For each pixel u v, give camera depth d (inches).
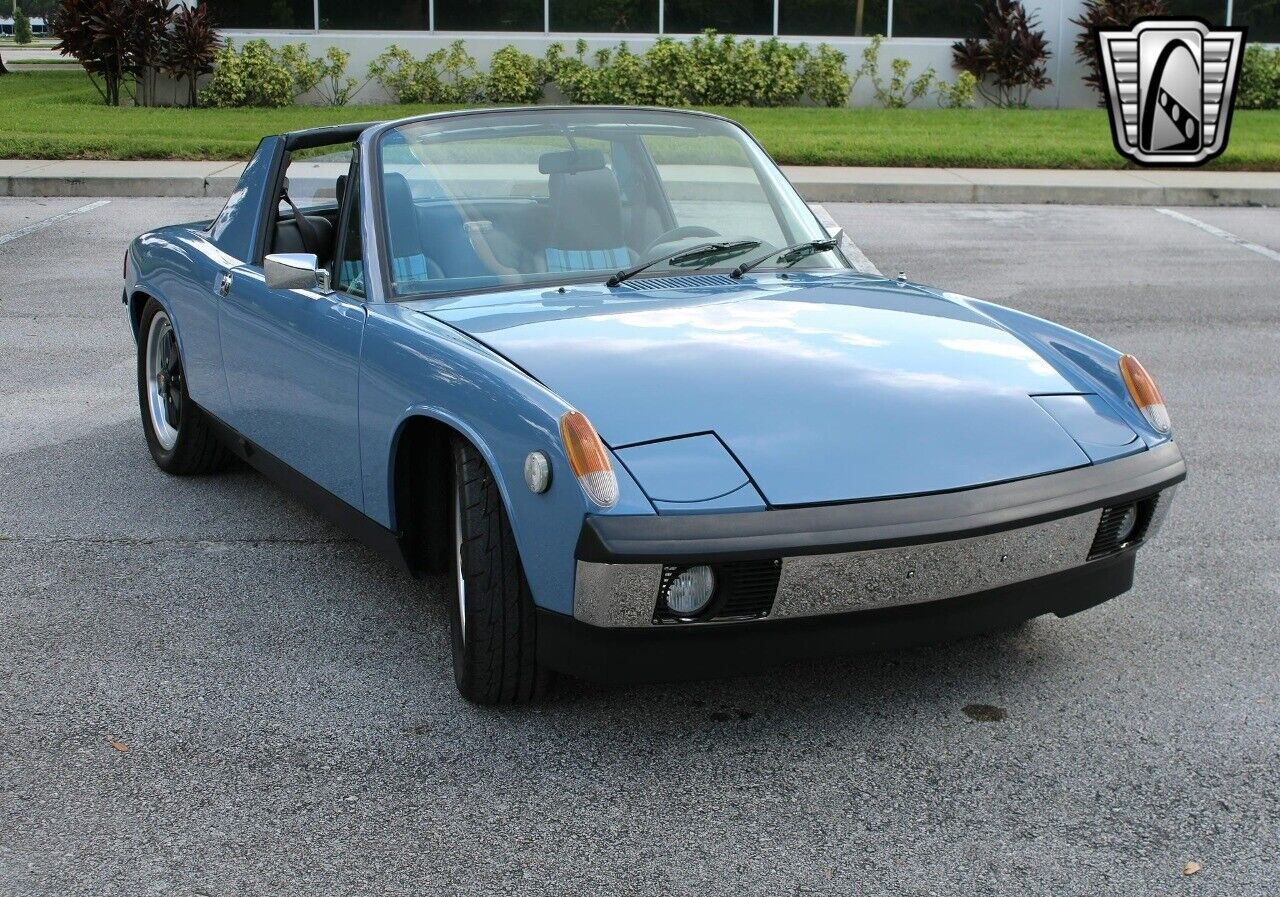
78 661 149.8
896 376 134.8
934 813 117.2
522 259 160.6
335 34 821.2
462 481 130.0
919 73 855.1
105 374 285.1
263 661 149.9
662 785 122.3
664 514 114.6
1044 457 128.0
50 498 208.4
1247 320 342.0
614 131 173.9
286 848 112.0
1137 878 106.9
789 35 852.0
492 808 118.3
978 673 145.6
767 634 119.4
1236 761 126.3
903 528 117.7
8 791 121.3
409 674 146.5
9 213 497.4
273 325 171.6
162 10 790.5
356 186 163.8
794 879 107.1
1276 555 182.9
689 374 130.3
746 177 179.6
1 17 4697.3
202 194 539.8
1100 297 369.1
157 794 120.8
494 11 831.1
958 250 443.8
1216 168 627.8
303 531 194.2
